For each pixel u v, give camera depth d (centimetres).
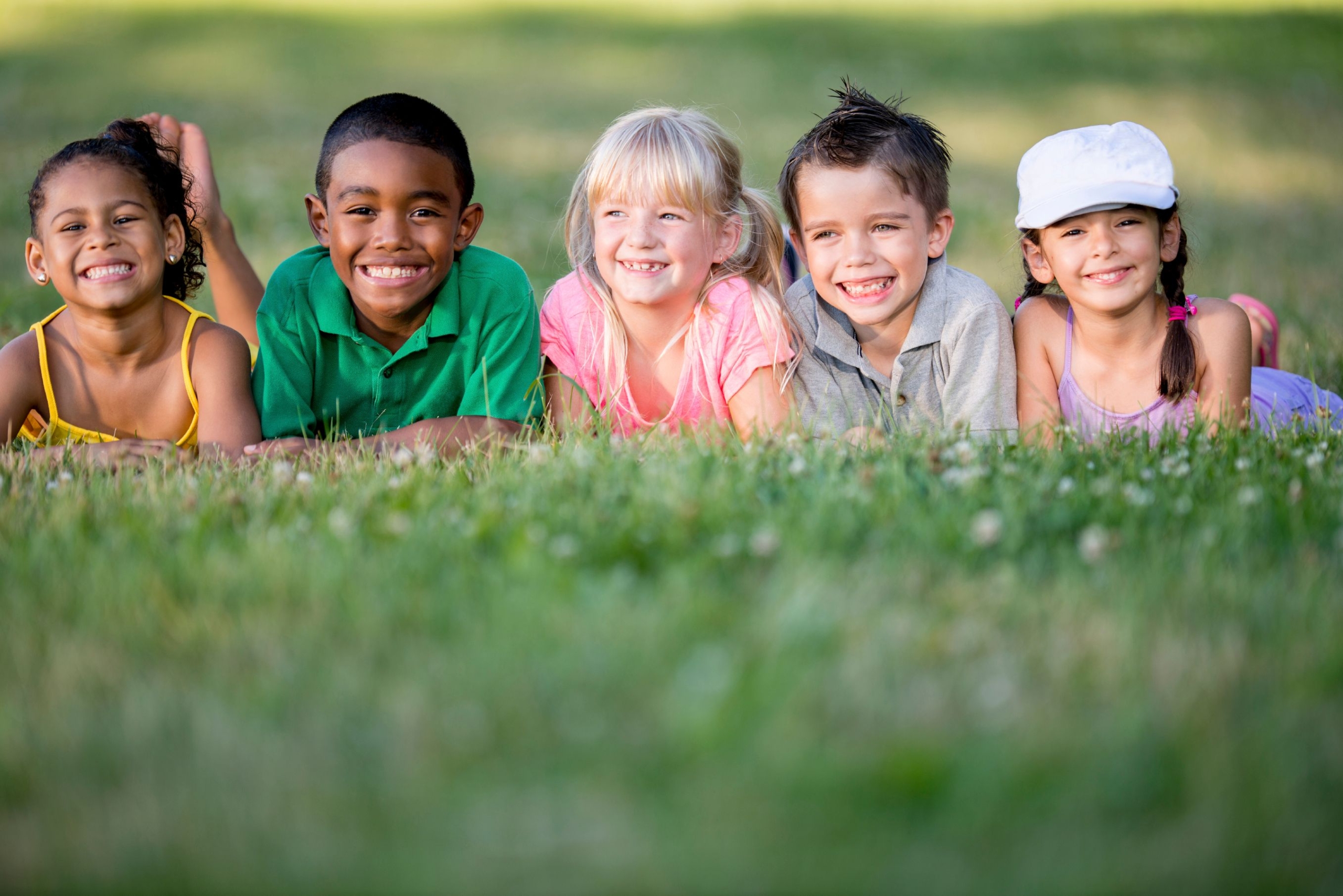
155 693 216
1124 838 178
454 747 200
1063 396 438
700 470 321
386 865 175
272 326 414
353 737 202
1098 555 266
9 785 194
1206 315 426
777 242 450
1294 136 1377
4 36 1972
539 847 179
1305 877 169
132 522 292
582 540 277
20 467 357
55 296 623
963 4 2519
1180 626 236
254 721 207
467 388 420
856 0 2606
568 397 440
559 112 1510
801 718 204
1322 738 200
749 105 1555
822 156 407
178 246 414
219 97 1537
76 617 247
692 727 199
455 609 242
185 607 251
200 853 178
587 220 441
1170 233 414
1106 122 1462
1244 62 1795
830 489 300
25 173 1018
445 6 2545
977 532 270
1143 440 372
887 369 432
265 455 377
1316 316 640
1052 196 405
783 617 231
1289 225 934
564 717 207
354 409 424
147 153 413
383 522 293
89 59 1786
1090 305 412
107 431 415
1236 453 352
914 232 409
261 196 927
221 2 2464
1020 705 209
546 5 2586
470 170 416
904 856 175
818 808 185
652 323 431
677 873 172
